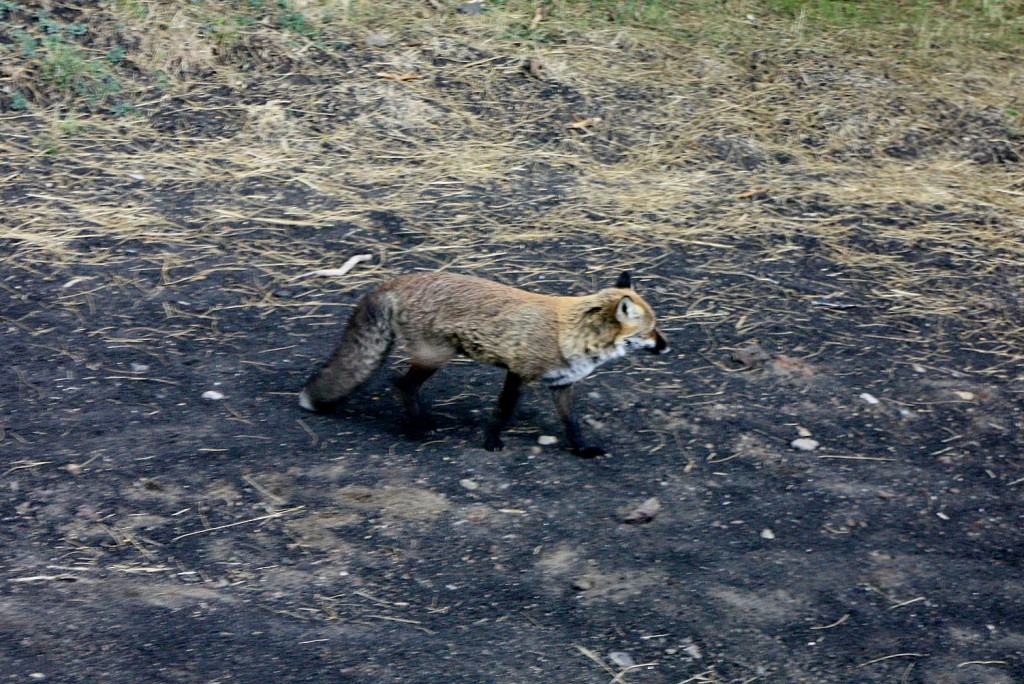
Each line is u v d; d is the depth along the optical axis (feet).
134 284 18.07
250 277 18.42
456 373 17.11
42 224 18.98
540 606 14.16
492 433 15.87
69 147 20.62
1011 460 16.25
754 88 24.43
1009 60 27.07
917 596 14.51
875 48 26.81
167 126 21.35
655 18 26.58
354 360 15.87
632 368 17.28
